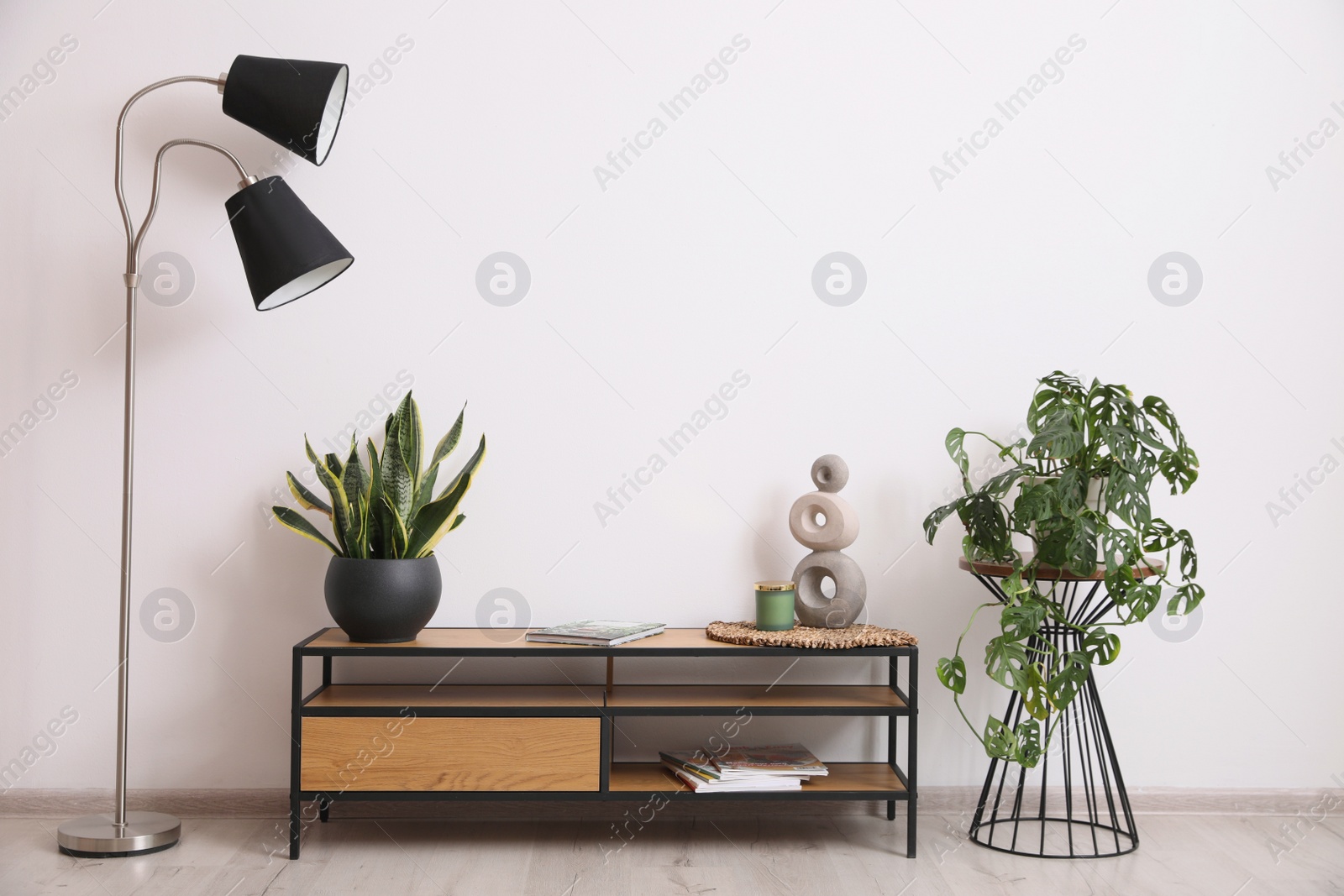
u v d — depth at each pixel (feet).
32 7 7.63
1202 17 8.04
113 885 6.23
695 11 7.92
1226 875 6.57
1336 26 8.04
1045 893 6.22
